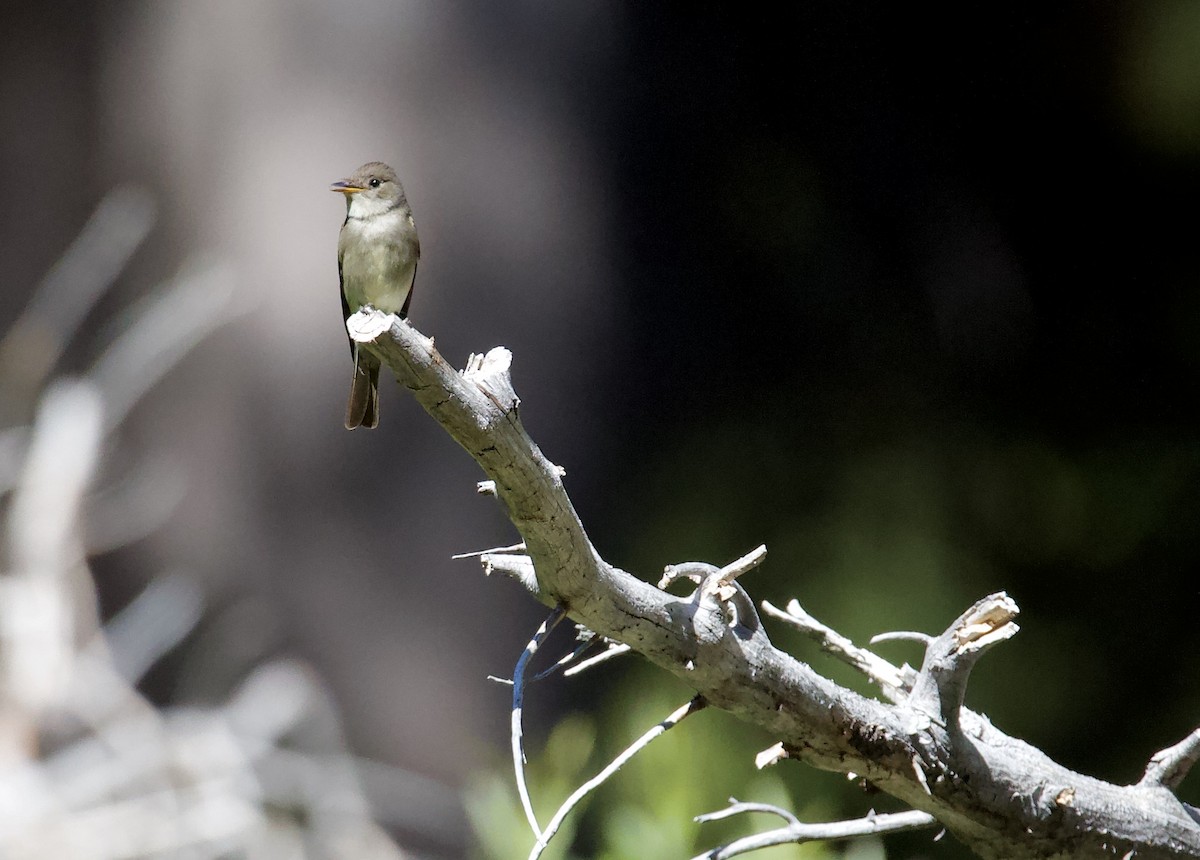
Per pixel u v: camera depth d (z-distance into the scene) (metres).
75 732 8.02
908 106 13.52
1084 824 3.91
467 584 11.48
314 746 9.75
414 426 11.62
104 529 11.12
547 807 5.55
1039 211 13.73
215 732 8.02
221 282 11.19
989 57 13.52
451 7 11.67
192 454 11.43
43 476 7.99
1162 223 13.45
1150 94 13.20
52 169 11.66
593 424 11.82
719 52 12.66
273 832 7.80
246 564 11.41
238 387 11.49
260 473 11.48
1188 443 12.59
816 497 12.10
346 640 11.39
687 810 5.67
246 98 11.57
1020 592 12.04
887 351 12.99
